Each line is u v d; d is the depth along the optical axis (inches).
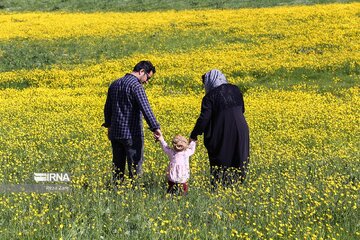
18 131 581.6
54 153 456.1
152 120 351.9
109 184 342.6
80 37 1567.4
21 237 253.1
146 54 1299.2
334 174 372.2
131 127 358.6
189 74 1067.3
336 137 560.7
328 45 1222.3
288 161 425.1
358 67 1029.8
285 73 1032.2
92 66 1207.6
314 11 1674.5
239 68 1082.7
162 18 1804.9
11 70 1241.4
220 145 370.9
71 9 2212.1
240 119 372.2
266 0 2070.6
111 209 294.7
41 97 917.8
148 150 476.1
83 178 347.9
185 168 348.5
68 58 1321.4
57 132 585.0
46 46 1467.8
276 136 551.2
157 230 261.3
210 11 1907.0
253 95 896.3
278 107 753.0
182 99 876.6
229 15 1760.6
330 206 300.0
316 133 574.6
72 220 278.8
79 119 688.4
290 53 1190.3
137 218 279.1
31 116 716.0
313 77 1006.4
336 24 1437.0
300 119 659.4
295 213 288.7
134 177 347.3
